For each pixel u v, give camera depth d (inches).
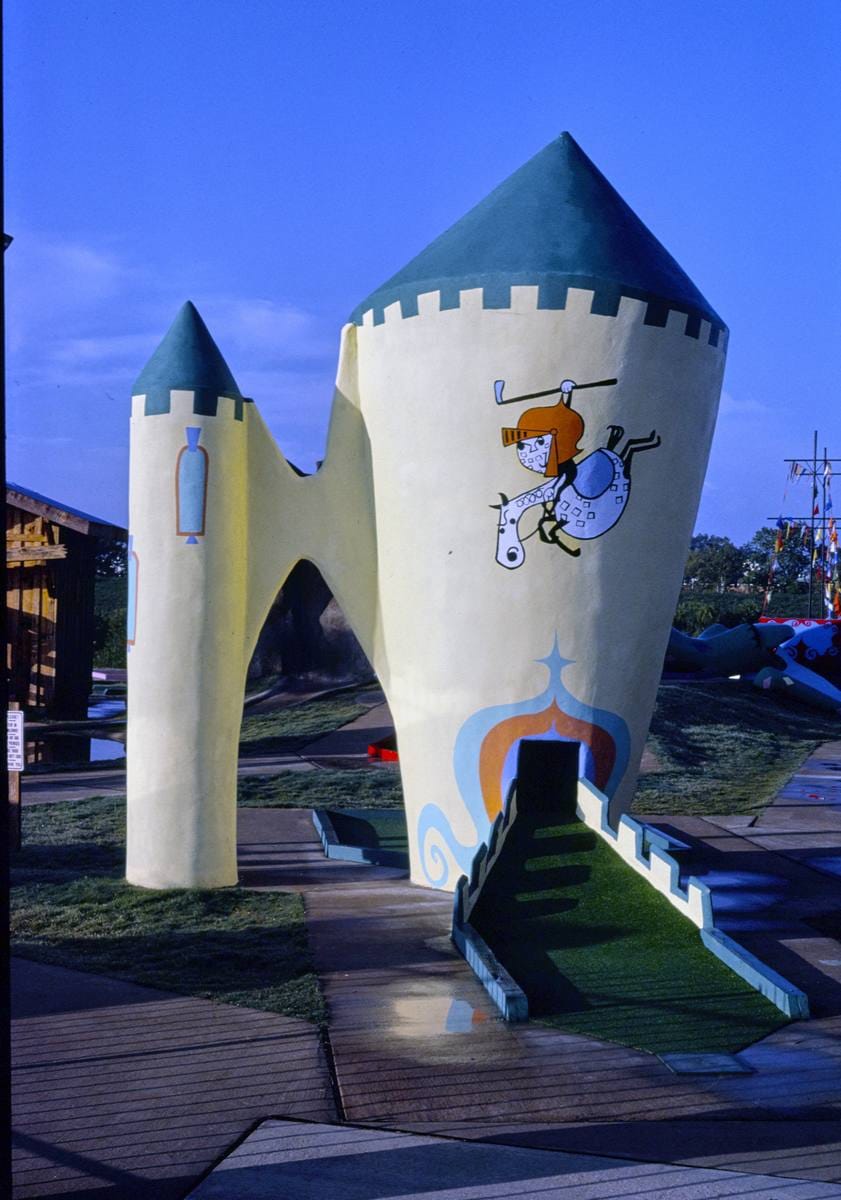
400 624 430.9
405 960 336.8
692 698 1040.8
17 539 1061.8
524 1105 238.5
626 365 404.8
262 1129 225.5
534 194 427.2
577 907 359.9
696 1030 282.7
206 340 433.7
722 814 633.6
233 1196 198.7
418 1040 272.8
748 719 1017.5
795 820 616.1
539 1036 277.3
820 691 1130.7
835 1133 227.3
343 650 1061.1
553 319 399.5
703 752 859.4
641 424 410.0
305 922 378.3
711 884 466.0
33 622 1066.7
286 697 1030.4
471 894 359.9
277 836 550.0
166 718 422.9
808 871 491.2
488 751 412.2
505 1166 210.5
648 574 418.6
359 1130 225.5
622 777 425.7
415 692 428.8
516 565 406.6
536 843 394.9
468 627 411.5
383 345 427.5
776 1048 274.1
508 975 305.0
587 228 416.2
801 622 1277.1
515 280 400.2
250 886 436.8
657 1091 247.1
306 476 446.9
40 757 840.9
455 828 422.0
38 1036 273.0
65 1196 198.8
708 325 424.8
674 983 312.3
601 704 414.3
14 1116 230.4
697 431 428.5
